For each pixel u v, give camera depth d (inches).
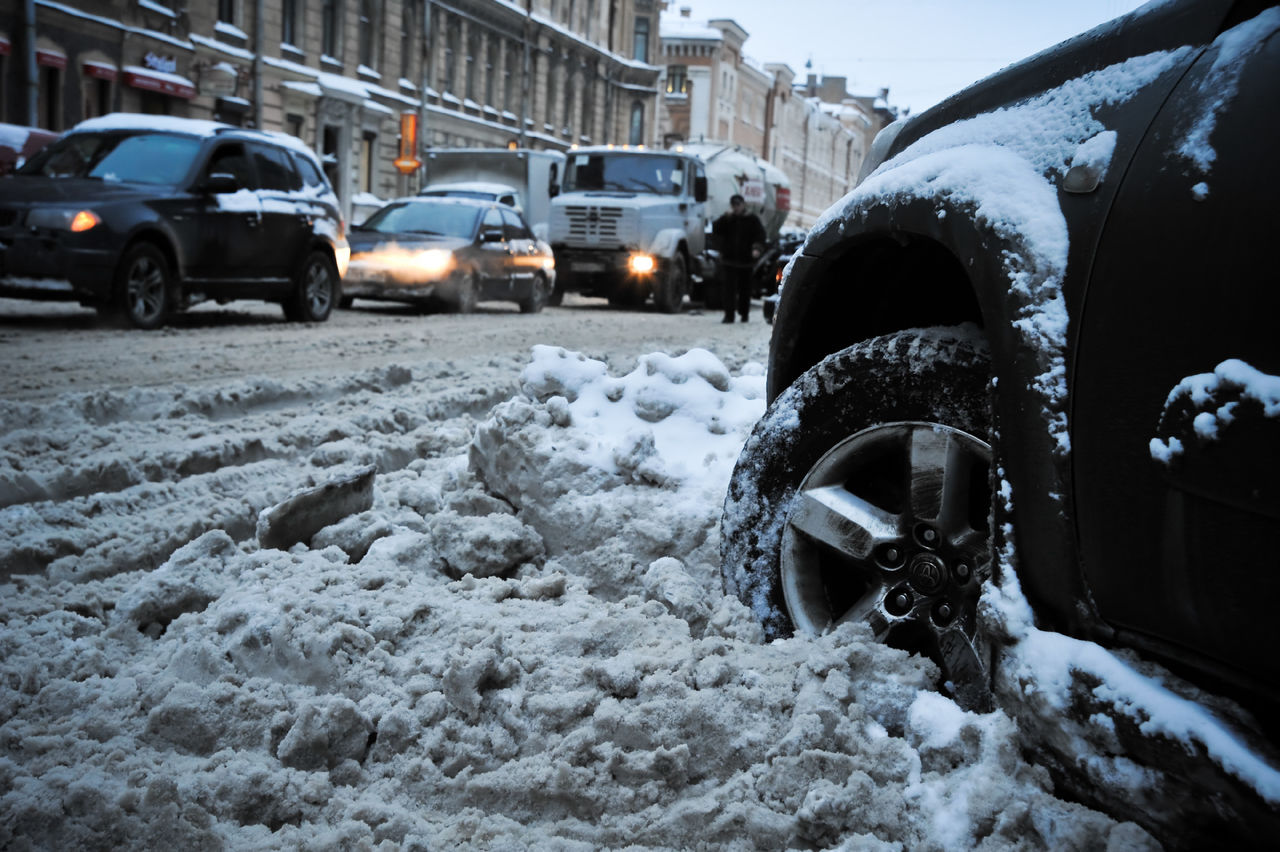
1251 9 77.2
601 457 137.5
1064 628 79.7
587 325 649.6
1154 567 72.9
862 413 101.4
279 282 555.8
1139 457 73.7
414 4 1743.4
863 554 99.3
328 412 250.8
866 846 77.5
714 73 3336.6
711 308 987.3
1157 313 73.5
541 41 2148.1
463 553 126.9
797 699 91.0
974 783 79.6
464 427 240.8
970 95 100.3
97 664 104.7
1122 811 73.7
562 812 85.9
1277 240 68.0
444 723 92.1
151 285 477.7
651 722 89.3
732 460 141.3
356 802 83.9
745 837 82.1
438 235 723.4
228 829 80.2
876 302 115.6
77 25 1107.3
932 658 96.4
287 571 121.4
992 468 84.2
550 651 102.1
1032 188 84.3
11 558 137.5
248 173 542.6
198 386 300.5
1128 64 83.2
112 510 164.2
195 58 1274.6
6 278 446.3
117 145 516.1
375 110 1617.9
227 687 95.2
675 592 110.4
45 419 224.4
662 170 900.6
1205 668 71.4
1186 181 73.7
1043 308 80.2
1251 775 65.2
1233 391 68.5
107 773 85.0
